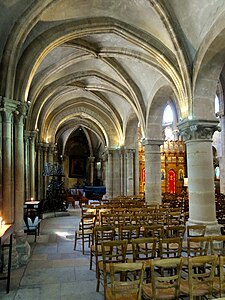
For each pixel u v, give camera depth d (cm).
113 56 1270
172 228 609
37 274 625
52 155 2148
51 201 1673
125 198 1781
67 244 912
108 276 591
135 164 2191
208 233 884
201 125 937
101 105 2236
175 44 932
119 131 2194
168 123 3269
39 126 1797
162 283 441
